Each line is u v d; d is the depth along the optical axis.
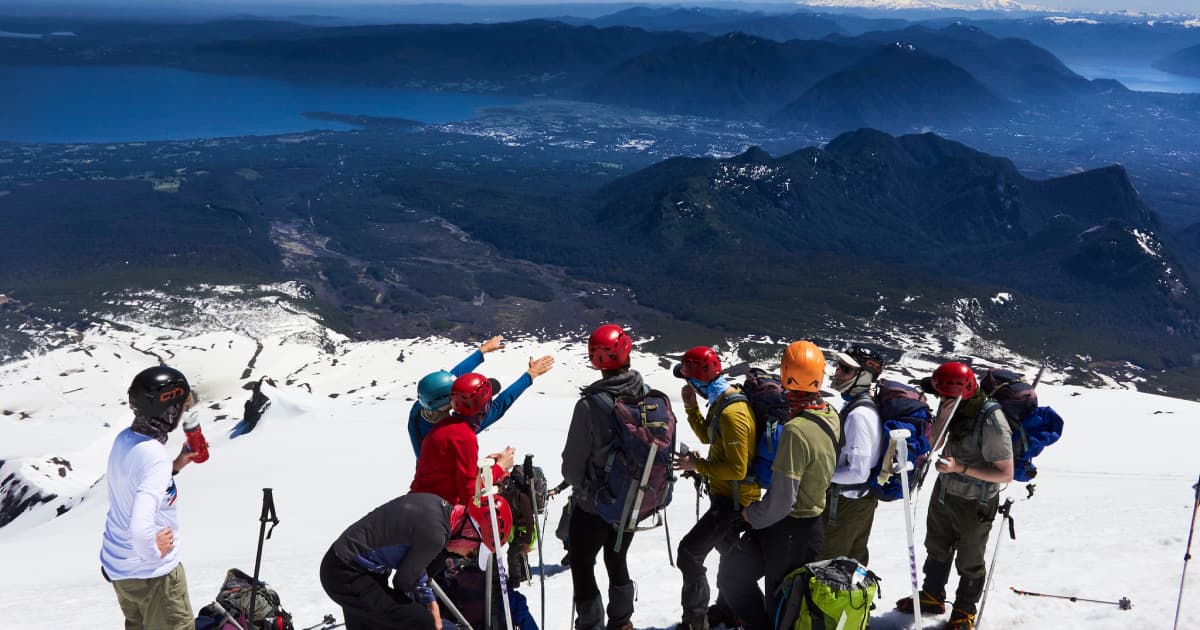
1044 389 139.25
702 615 9.06
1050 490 32.56
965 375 8.72
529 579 12.55
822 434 7.83
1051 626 9.55
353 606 7.32
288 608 12.80
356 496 55.59
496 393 8.75
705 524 8.68
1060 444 77.56
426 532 7.13
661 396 8.52
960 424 9.05
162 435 7.60
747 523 8.55
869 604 7.61
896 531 19.09
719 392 8.36
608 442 8.28
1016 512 23.05
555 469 61.59
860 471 8.35
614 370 8.41
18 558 39.62
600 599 8.97
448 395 7.99
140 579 7.64
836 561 7.84
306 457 80.62
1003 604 10.42
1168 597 10.12
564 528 10.65
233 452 89.31
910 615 10.03
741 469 8.09
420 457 7.89
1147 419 105.50
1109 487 33.56
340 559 7.26
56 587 23.08
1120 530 16.27
